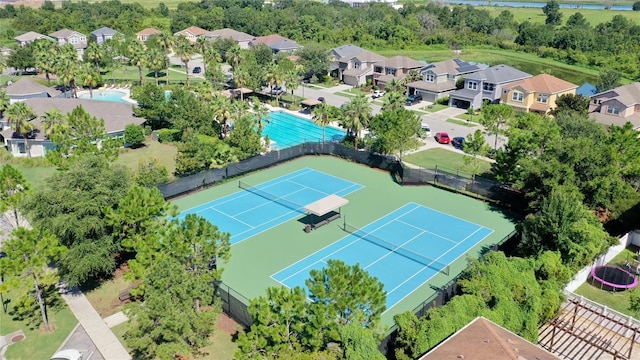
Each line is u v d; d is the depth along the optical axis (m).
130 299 38.91
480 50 153.00
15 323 36.44
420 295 40.25
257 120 77.50
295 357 26.59
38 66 112.75
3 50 140.62
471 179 60.22
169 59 147.75
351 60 117.50
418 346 29.42
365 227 52.00
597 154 47.78
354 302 28.72
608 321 35.19
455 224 52.66
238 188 62.44
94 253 38.47
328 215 54.62
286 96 107.81
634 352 32.09
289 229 51.50
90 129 64.12
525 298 32.91
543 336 33.50
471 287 33.88
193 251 34.19
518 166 56.19
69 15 175.00
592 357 31.59
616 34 150.00
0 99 78.44
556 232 39.91
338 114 77.31
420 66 112.25
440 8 196.38
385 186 62.97
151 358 32.66
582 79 121.50
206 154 63.12
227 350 33.62
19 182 43.22
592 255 40.88
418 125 67.69
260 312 28.14
